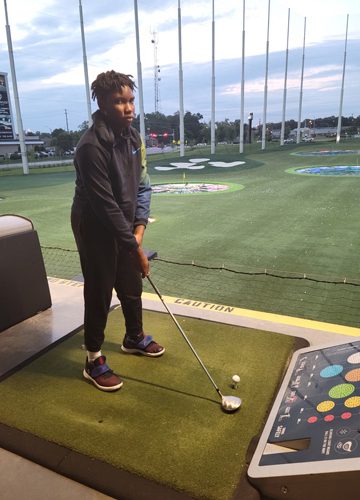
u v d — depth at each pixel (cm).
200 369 151
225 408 125
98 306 139
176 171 2288
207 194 1364
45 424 122
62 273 519
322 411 107
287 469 92
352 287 445
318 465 89
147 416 124
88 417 125
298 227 780
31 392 139
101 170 122
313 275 493
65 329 192
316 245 639
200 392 137
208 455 107
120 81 118
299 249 618
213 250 633
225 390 137
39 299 210
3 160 3756
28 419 124
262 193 1330
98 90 120
